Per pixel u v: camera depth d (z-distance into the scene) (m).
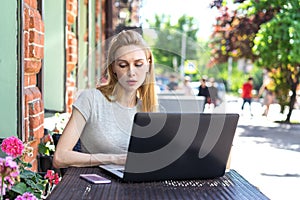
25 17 3.53
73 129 2.65
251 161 7.61
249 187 2.25
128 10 13.05
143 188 2.17
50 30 5.55
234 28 14.27
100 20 10.50
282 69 14.05
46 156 3.81
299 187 5.76
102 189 2.14
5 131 3.38
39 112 3.85
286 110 15.99
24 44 3.48
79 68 6.32
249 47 14.72
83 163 2.56
